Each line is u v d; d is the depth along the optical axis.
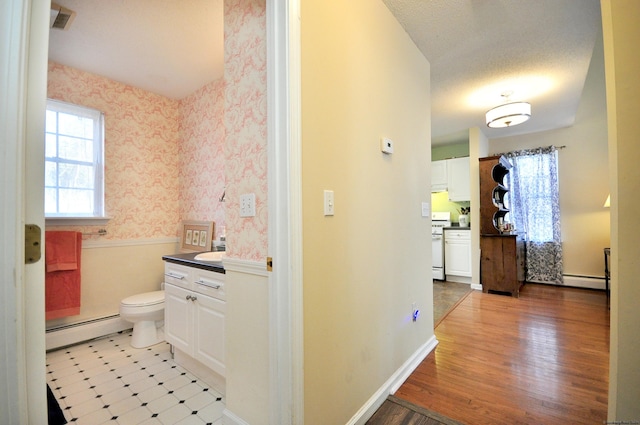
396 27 1.89
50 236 2.34
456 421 1.45
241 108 1.38
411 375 1.89
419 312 2.13
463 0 1.74
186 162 3.12
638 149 0.85
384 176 1.73
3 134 0.52
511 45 2.20
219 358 1.67
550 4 1.77
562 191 4.25
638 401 0.84
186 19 1.96
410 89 2.07
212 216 2.82
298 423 1.10
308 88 1.18
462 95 3.07
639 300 0.84
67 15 1.88
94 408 1.63
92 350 2.35
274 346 1.14
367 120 1.57
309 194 1.17
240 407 1.36
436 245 4.69
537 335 2.47
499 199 4.32
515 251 3.71
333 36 1.33
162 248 3.08
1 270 0.52
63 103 2.46
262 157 1.28
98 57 2.38
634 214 0.85
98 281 2.64
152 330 2.46
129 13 1.90
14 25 0.54
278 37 1.12
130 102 2.87
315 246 1.20
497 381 1.79
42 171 0.57
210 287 1.73
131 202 2.87
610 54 0.89
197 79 2.76
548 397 1.62
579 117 4.05
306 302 1.15
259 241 1.28
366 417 1.46
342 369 1.34
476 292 3.94
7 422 0.52
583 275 4.10
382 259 1.69
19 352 0.54
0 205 0.52
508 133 4.52
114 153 2.76
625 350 0.86
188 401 1.69
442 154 5.20
